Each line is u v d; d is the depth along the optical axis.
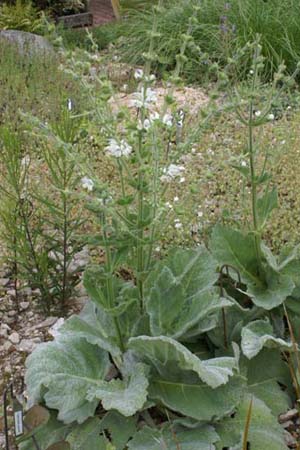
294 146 4.75
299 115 5.29
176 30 7.42
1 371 3.22
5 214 3.54
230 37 6.71
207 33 7.12
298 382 2.87
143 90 2.61
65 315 3.58
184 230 3.81
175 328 2.82
